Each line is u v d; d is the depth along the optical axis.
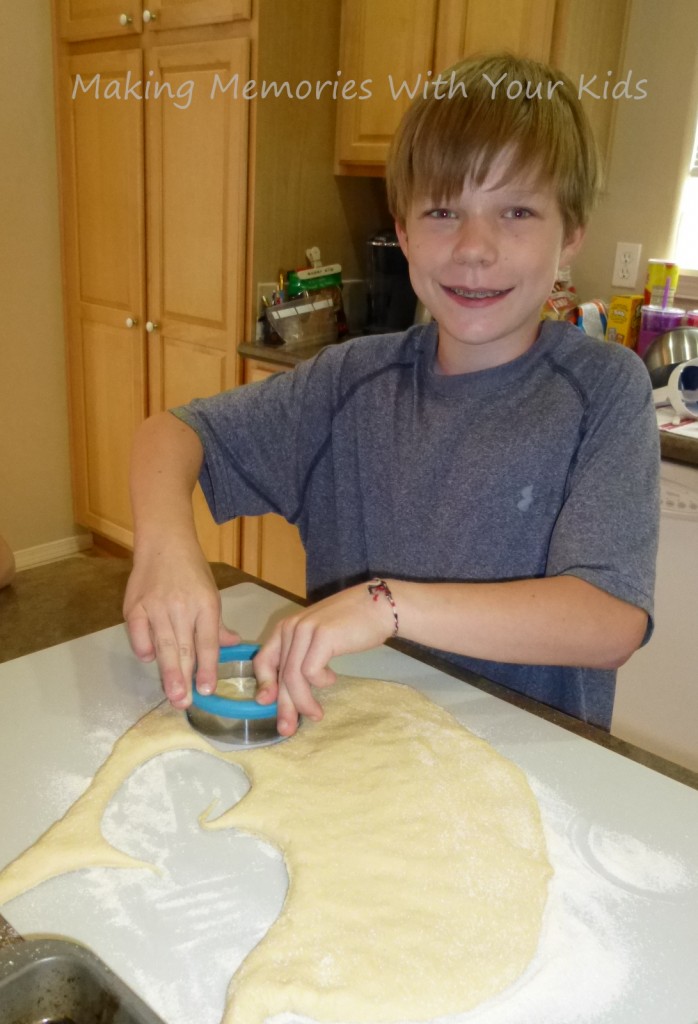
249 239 2.08
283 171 2.08
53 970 0.40
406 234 0.91
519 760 0.62
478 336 0.86
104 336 2.54
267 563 2.30
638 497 0.77
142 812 0.56
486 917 0.48
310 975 0.44
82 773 0.59
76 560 0.92
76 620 0.79
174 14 2.05
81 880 0.50
